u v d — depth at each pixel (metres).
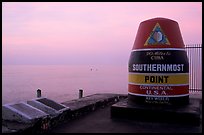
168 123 5.94
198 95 9.72
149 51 6.44
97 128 5.53
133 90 6.73
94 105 7.59
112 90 29.56
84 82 54.69
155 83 6.36
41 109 5.55
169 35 6.42
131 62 6.83
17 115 4.87
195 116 5.74
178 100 6.36
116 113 6.44
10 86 43.31
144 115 6.14
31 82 57.78
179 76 6.37
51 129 5.39
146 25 6.64
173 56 6.32
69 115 6.17
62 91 35.34
